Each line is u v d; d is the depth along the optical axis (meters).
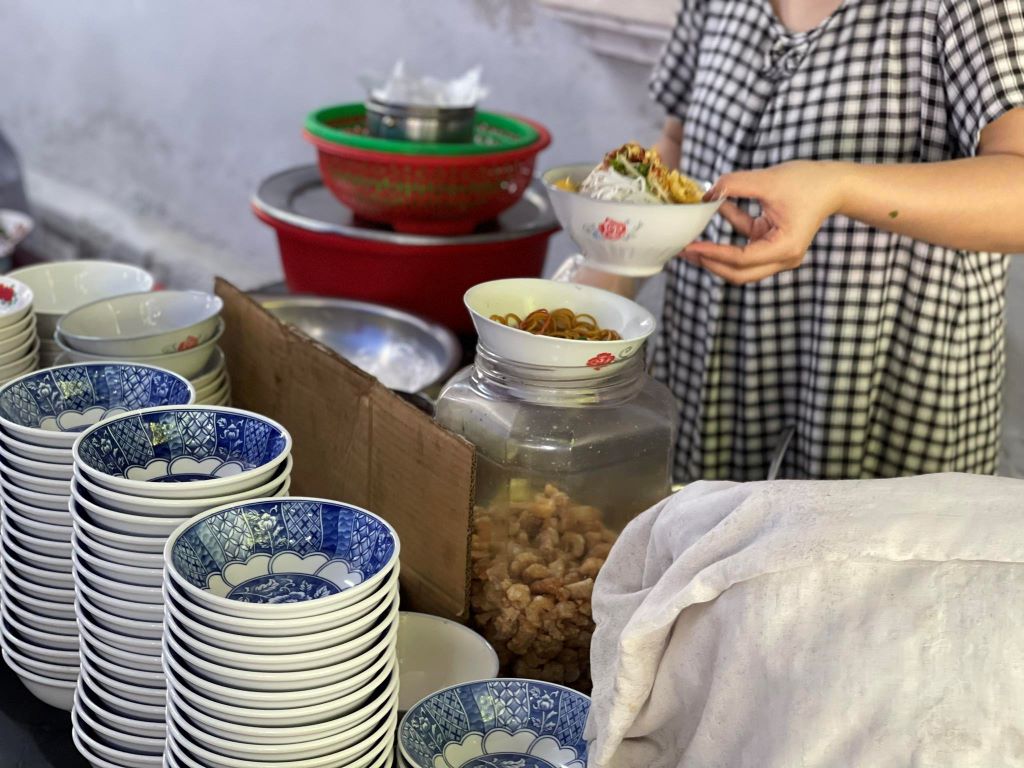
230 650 0.70
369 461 1.05
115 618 0.80
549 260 2.49
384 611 0.76
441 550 0.97
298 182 1.95
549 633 0.96
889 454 1.47
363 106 1.89
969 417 1.45
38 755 0.87
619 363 0.95
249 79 3.22
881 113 1.34
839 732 0.60
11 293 1.17
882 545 0.62
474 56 2.56
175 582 0.71
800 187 1.08
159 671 0.81
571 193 1.10
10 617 0.92
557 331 1.00
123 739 0.82
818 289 1.43
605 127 2.32
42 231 4.19
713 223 1.50
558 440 0.93
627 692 0.71
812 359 1.45
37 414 0.97
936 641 0.60
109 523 0.80
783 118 1.40
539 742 0.84
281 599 0.78
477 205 1.70
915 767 0.58
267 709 0.71
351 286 1.72
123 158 3.87
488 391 0.97
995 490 0.65
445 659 0.96
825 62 1.36
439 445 0.94
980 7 1.19
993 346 1.46
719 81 1.46
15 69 4.25
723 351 1.53
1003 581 0.60
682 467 1.64
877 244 1.38
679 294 1.59
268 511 0.80
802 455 1.50
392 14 2.72
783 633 0.63
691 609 0.69
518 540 0.96
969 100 1.21
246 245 3.45
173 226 3.74
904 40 1.32
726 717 0.66
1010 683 0.57
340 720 0.73
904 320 1.41
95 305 1.21
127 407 1.01
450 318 1.74
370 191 1.67
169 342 1.14
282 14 3.03
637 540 0.80
